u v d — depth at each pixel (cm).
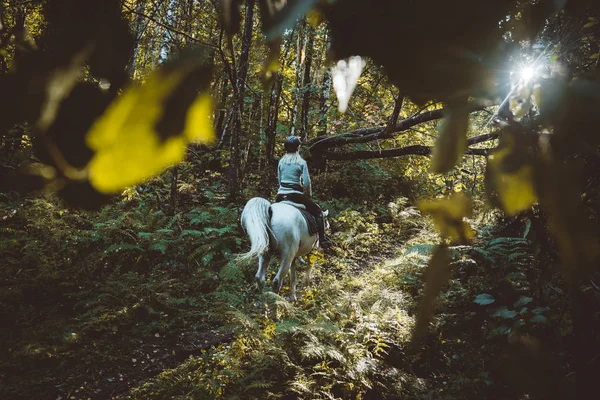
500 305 432
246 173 926
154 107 14
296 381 395
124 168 14
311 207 582
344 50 22
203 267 646
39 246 595
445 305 489
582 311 24
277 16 22
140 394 389
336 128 648
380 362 439
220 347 471
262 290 540
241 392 390
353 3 21
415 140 541
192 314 518
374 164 1036
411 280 602
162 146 14
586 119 21
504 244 516
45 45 17
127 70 17
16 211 627
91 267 598
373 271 684
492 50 20
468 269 534
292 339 457
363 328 490
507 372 26
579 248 20
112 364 441
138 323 509
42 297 533
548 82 21
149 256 657
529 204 21
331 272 728
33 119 15
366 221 945
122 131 14
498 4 20
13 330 466
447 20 20
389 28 20
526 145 21
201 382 388
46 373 415
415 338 20
